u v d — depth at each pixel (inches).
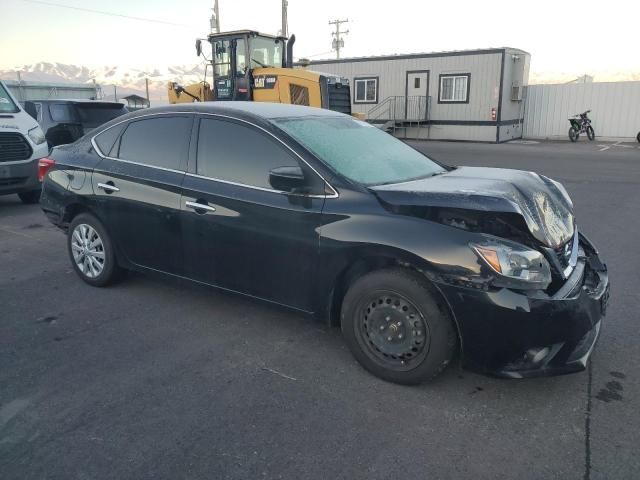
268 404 127.3
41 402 128.4
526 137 1051.9
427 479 102.3
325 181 141.7
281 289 151.9
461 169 175.8
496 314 118.7
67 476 103.3
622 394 130.6
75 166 199.5
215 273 165.2
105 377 139.8
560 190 161.0
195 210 163.5
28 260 239.6
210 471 104.6
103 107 514.0
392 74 1036.5
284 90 530.9
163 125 177.6
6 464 106.7
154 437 115.0
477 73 942.4
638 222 311.1
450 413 123.3
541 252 123.8
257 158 154.4
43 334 164.7
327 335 164.1
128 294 197.0
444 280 122.5
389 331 134.3
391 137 187.0
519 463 106.5
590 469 104.5
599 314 131.7
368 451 110.2
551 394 131.0
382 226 130.8
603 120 981.2
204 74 581.9
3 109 346.0
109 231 192.4
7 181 334.0
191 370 143.3
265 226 149.7
